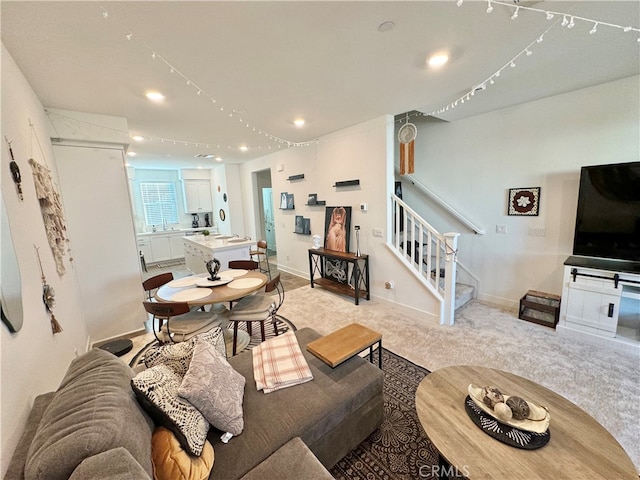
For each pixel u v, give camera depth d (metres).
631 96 2.55
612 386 2.03
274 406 1.44
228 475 1.11
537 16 1.57
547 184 3.14
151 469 0.96
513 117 3.29
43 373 1.42
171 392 1.20
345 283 4.30
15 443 0.96
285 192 5.46
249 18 1.51
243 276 3.05
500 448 1.14
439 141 4.02
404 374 2.28
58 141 2.76
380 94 2.68
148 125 3.40
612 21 1.63
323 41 1.77
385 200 3.56
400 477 1.47
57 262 2.08
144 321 3.38
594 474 1.03
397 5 1.45
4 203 1.22
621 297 2.64
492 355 2.49
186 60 1.93
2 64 1.54
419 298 3.37
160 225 7.77
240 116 3.19
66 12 1.38
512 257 3.50
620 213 2.55
